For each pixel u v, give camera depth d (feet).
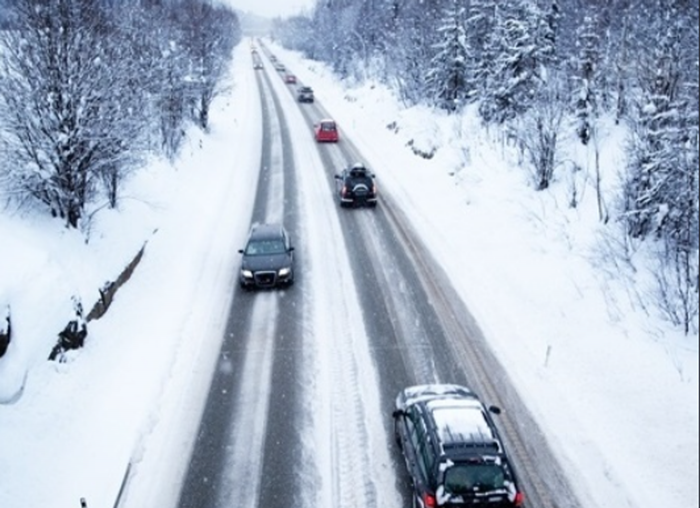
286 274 60.13
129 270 61.67
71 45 55.88
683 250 53.88
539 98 93.56
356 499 34.22
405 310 55.72
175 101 110.93
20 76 55.47
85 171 59.57
